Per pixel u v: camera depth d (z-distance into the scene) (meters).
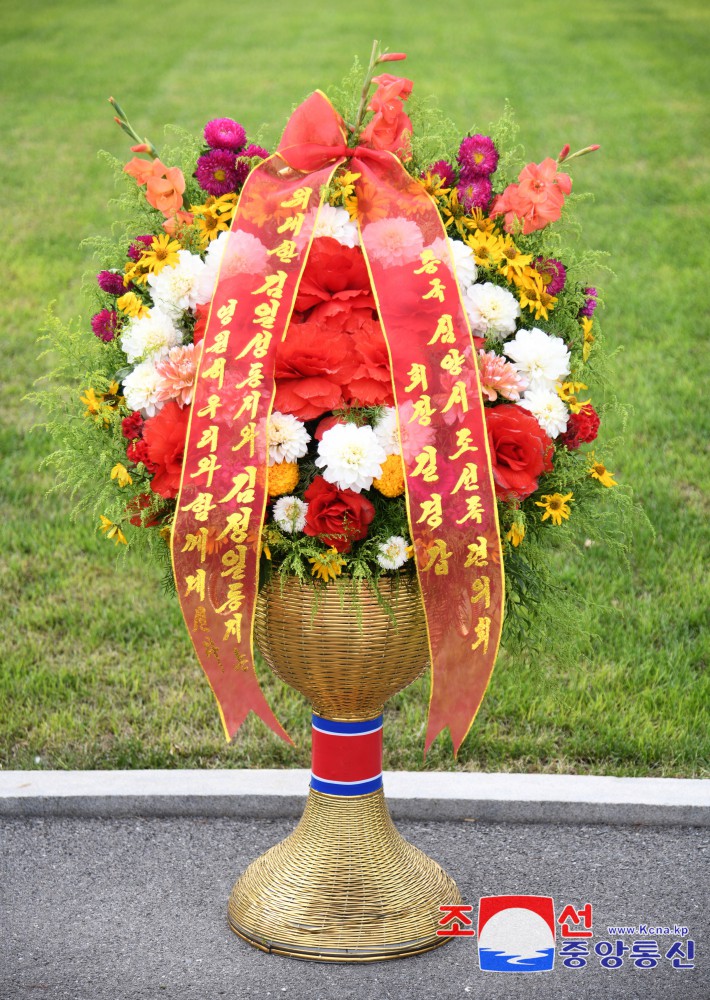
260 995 2.92
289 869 3.13
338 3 20.45
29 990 2.94
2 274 8.83
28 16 19.25
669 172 11.38
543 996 2.94
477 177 3.01
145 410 2.87
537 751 4.04
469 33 17.61
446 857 3.56
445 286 2.77
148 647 4.70
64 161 11.69
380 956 3.03
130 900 3.32
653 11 19.53
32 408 6.82
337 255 2.81
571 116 13.10
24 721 4.18
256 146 3.08
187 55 16.25
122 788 3.76
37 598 5.03
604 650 4.63
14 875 3.44
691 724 4.16
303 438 2.69
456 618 2.69
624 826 3.73
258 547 2.65
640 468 6.10
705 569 5.23
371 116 3.12
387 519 2.76
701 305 8.34
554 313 3.06
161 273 2.89
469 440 2.66
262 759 4.00
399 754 4.02
